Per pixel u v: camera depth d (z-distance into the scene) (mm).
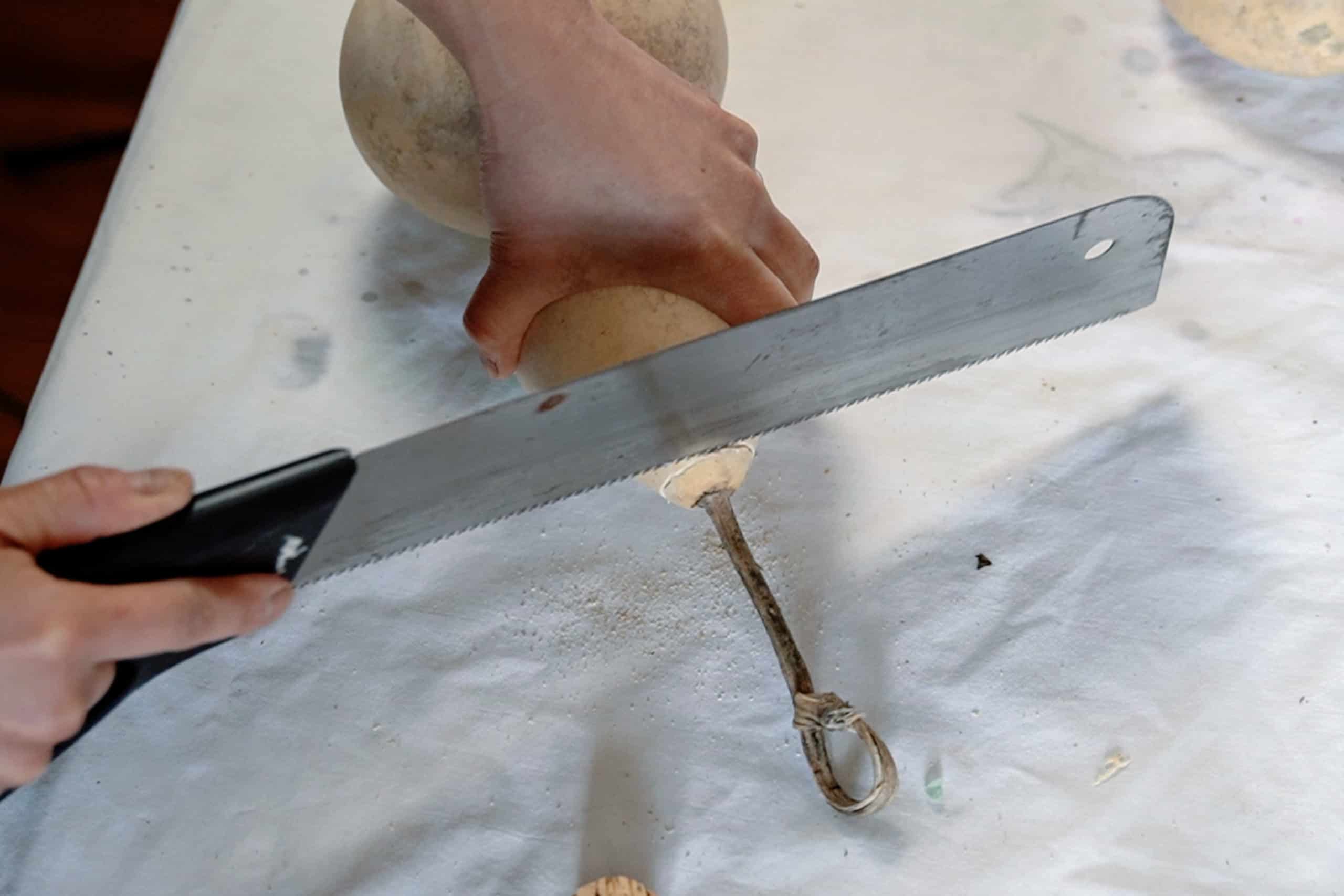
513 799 518
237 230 665
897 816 506
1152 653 536
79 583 371
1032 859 496
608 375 431
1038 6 733
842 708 482
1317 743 514
